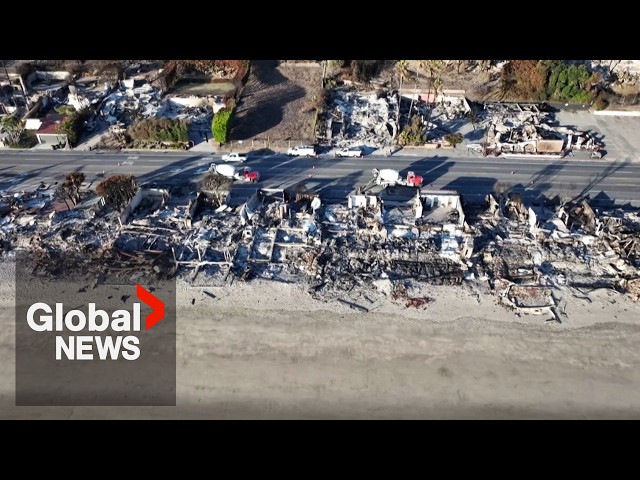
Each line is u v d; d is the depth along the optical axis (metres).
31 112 81.25
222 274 55.31
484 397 44.50
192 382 45.47
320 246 58.16
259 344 48.56
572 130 79.81
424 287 53.72
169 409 43.50
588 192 67.25
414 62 93.75
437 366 46.81
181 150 76.62
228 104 82.62
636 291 52.81
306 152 74.69
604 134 79.38
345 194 67.25
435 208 64.06
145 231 60.47
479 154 75.25
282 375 46.06
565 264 56.03
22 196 66.31
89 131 80.19
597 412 43.53
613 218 61.28
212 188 66.81
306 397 44.47
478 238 59.19
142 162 73.94
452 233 59.69
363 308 51.78
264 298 52.81
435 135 78.62
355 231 60.31
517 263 56.12
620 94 87.12
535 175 70.62
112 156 75.25
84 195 66.94
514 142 75.62
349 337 49.16
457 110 83.94
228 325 50.25
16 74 90.62
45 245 58.44
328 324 50.31
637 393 44.84
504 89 87.88
